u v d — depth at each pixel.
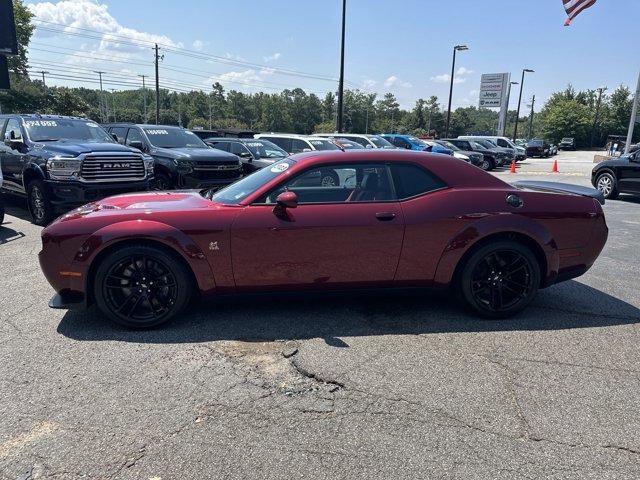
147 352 3.56
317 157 4.13
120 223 3.81
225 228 3.84
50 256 3.83
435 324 4.15
